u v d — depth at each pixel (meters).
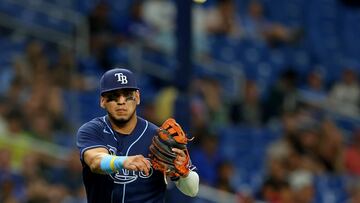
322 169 46.03
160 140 17.64
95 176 18.12
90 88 47.47
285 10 61.88
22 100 42.34
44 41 51.72
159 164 17.70
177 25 29.31
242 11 58.62
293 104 50.56
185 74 29.19
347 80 56.22
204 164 41.06
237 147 46.88
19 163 39.59
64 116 43.44
